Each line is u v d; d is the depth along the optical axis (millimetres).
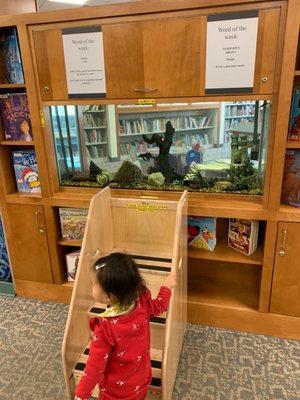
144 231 1988
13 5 2217
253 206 1903
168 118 2186
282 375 1815
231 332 2158
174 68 1720
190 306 2215
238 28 1588
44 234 2324
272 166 1762
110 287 1140
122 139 2287
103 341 1171
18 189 2352
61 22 1798
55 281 2447
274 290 2010
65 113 2256
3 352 2020
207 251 2154
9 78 2102
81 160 2393
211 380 1791
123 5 1678
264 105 1847
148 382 1352
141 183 2162
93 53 1802
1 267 2553
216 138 2129
